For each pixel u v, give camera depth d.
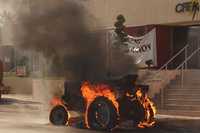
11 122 41.41
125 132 34.38
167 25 65.19
